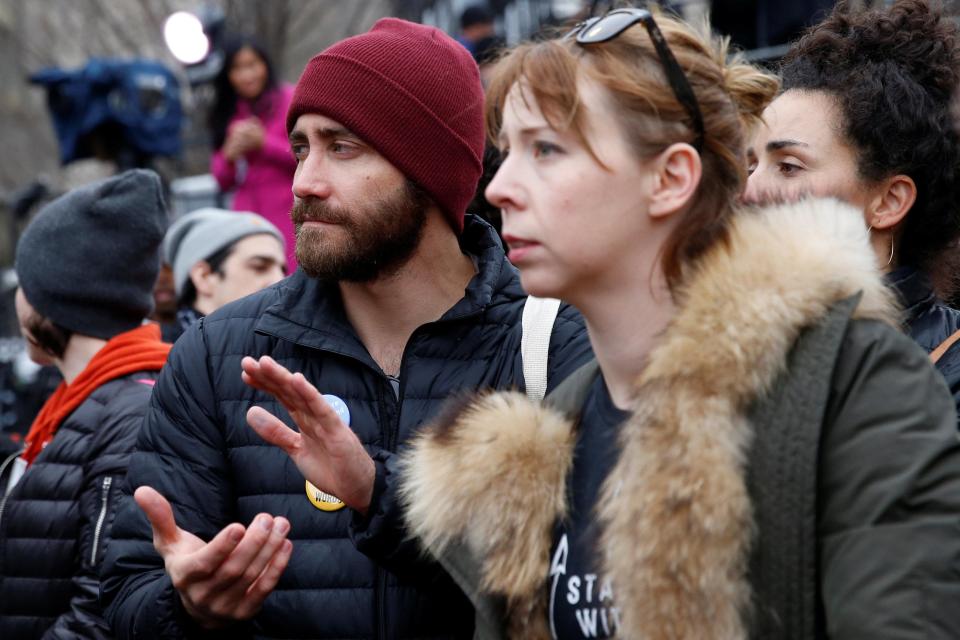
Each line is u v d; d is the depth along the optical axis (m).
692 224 1.73
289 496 2.36
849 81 2.48
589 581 1.73
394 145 2.43
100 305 3.42
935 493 1.50
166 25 8.05
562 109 1.71
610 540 1.64
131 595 2.38
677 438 1.59
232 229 4.54
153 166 8.06
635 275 1.75
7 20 15.50
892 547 1.49
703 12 2.15
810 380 1.56
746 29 5.06
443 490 1.90
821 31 2.58
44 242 3.42
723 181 1.77
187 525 2.40
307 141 2.52
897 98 2.45
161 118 7.92
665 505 1.58
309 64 2.53
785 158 2.52
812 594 1.52
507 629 1.86
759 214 1.75
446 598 2.19
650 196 1.73
